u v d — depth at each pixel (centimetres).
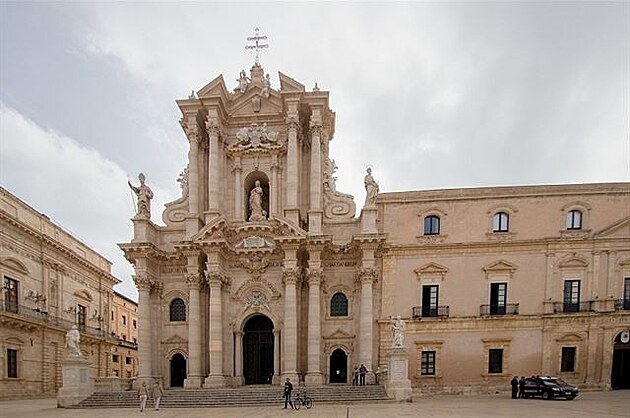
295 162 3878
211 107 3953
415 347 3731
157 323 3862
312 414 2339
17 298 3959
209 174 3897
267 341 3875
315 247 3653
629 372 3831
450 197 3897
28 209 4181
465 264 3819
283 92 3909
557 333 3662
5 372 3725
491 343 3694
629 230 3709
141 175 3881
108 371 5653
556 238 3734
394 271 3850
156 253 3828
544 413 2258
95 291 5478
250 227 3738
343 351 3756
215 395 3078
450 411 2380
